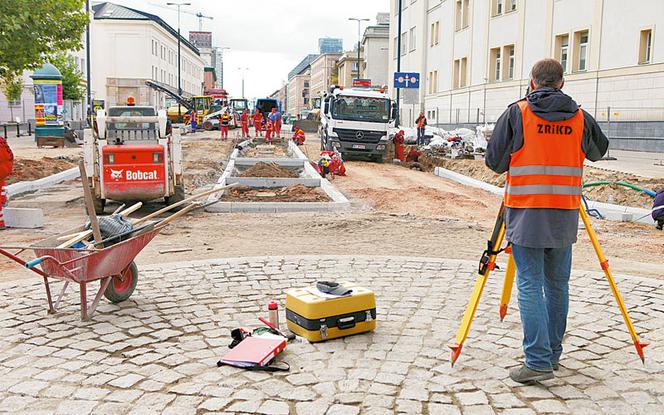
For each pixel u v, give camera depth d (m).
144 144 13.31
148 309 6.18
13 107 50.84
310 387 4.30
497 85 39.56
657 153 26.88
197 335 5.42
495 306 6.20
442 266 8.01
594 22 30.58
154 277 7.44
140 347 5.12
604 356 4.89
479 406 4.01
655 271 8.12
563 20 32.91
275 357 4.84
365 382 4.38
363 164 25.52
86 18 15.36
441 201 15.28
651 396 4.17
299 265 8.06
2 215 11.09
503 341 5.20
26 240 10.09
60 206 14.06
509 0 38.38
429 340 5.24
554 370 4.60
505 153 4.32
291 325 5.42
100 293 5.94
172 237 10.41
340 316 5.28
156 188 12.70
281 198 15.18
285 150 31.23
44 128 29.67
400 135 27.00
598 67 30.42
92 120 12.85
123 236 6.32
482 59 41.56
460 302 6.36
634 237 11.13
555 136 4.20
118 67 78.12
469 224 11.91
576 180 4.27
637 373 4.55
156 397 4.16
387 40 83.94
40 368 4.69
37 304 6.38
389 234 10.70
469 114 43.75
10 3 13.54
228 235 10.62
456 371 4.57
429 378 4.45
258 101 57.97
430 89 53.91
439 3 50.72
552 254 4.44
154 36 81.38
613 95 29.53
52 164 21.00
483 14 41.31
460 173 23.14
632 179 16.95
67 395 4.21
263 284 7.12
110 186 12.49
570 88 32.41
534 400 4.10
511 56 38.78
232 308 6.22
